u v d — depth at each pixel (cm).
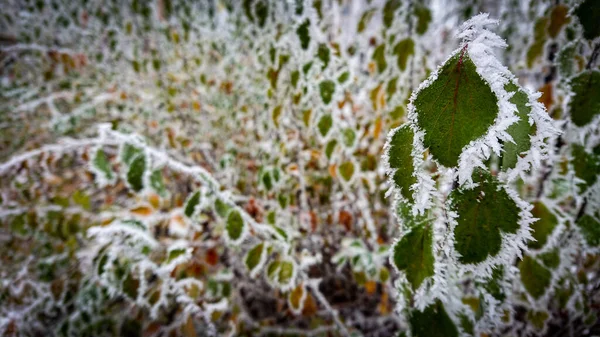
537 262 19
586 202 18
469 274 16
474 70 9
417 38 29
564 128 18
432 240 13
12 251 45
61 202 44
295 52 29
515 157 11
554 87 22
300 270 28
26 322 36
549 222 18
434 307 15
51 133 66
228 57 60
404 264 13
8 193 48
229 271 35
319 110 29
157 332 35
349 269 40
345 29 44
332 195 38
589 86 16
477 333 18
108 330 35
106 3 67
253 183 47
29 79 79
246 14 36
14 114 67
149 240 26
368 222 34
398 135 11
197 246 37
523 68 31
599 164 17
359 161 35
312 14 25
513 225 11
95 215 45
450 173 11
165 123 56
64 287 38
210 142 55
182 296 26
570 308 22
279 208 37
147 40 66
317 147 40
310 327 34
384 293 34
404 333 21
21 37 81
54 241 43
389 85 30
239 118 52
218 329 35
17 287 39
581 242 19
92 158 26
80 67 82
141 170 25
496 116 9
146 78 63
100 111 66
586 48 17
